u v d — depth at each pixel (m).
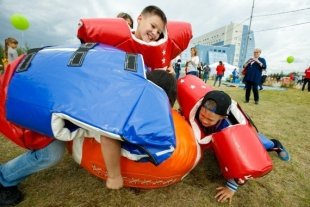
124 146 1.58
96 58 1.60
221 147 2.05
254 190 2.39
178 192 2.27
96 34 2.30
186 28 2.85
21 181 2.08
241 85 15.48
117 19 2.45
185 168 1.95
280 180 2.60
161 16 2.41
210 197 2.23
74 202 2.03
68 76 1.48
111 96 1.38
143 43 2.42
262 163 1.93
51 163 1.81
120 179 1.71
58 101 1.39
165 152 1.41
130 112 1.34
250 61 6.60
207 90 2.49
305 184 2.56
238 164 1.94
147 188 2.18
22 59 1.71
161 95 1.53
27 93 1.48
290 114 5.57
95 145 1.82
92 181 2.30
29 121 1.48
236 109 2.30
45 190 2.13
